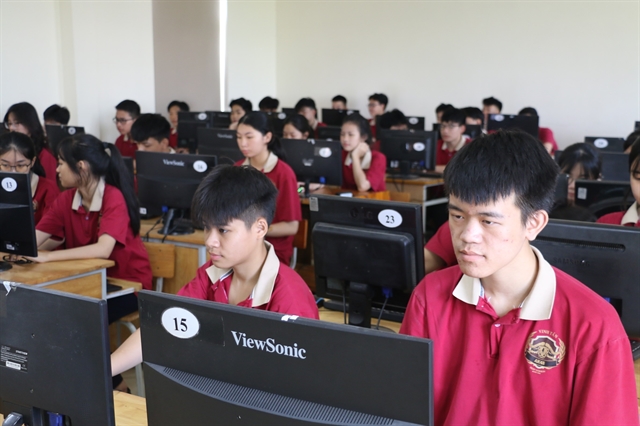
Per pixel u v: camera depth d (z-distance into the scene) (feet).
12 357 3.20
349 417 2.54
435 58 25.84
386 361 2.46
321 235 5.99
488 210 3.06
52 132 17.57
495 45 24.39
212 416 2.78
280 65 29.89
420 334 3.77
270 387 2.68
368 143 15.34
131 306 9.18
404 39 26.50
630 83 21.83
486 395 3.52
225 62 27.68
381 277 5.77
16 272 7.86
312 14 28.66
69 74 19.81
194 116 23.58
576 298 3.35
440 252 6.61
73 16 19.48
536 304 3.39
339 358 2.53
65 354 3.04
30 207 7.40
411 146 16.56
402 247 5.56
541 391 3.38
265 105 26.81
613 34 21.95
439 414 3.74
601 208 8.75
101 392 2.99
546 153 3.19
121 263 9.37
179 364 2.88
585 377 3.28
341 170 13.97
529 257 3.45
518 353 3.44
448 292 3.73
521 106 24.09
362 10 27.37
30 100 19.16
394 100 27.09
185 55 29.71
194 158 10.07
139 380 8.28
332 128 18.95
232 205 4.87
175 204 10.22
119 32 20.98
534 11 23.40
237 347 2.73
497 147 3.11
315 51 28.84
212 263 5.57
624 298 4.65
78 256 8.70
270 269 5.18
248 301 5.13
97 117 20.52
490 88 24.68
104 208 9.13
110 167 9.15
